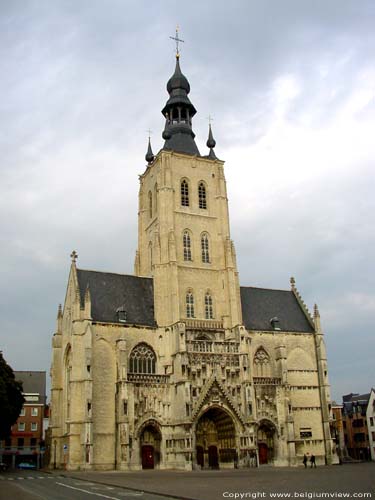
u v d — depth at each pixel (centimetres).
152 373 9312
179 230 10594
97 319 9231
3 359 9288
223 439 9375
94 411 8631
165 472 7712
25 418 14700
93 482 5753
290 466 9312
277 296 11712
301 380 10631
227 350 9600
